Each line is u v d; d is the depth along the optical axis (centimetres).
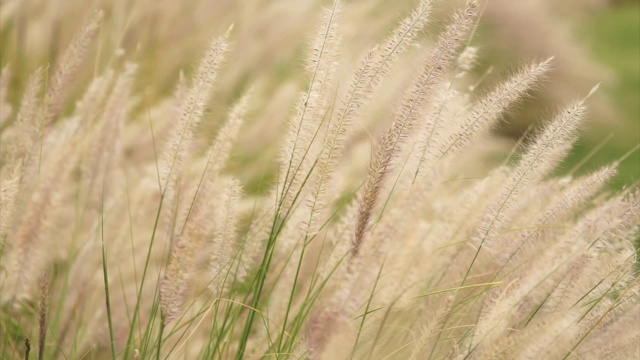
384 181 157
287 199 161
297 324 162
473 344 157
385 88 170
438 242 169
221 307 176
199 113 165
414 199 168
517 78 158
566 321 158
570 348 162
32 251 174
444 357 161
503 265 166
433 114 160
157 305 163
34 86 177
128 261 182
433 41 155
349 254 163
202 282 179
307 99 158
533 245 167
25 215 173
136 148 207
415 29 153
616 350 164
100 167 184
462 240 168
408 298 166
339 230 170
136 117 236
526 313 165
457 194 181
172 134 165
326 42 157
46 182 175
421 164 161
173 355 172
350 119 157
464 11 152
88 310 177
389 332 167
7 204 166
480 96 161
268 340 168
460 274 169
